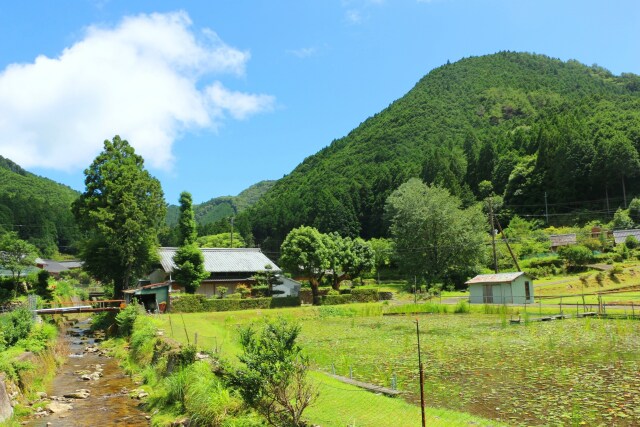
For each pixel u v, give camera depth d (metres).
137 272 53.75
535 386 14.30
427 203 65.62
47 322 36.59
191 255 53.88
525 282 48.12
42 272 52.31
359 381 15.77
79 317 55.78
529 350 20.62
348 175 138.50
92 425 14.98
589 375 15.34
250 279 59.62
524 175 104.38
